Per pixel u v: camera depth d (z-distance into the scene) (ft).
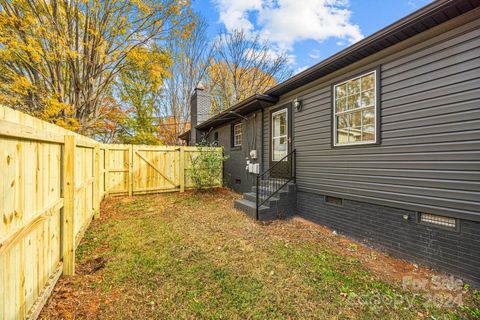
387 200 11.86
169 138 58.95
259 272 9.33
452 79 9.41
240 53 61.72
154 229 14.32
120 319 6.55
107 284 8.23
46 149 6.97
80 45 25.12
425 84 10.29
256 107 23.20
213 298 7.61
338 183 14.76
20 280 5.35
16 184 5.12
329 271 9.58
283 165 20.11
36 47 20.89
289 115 19.38
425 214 10.48
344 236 14.23
